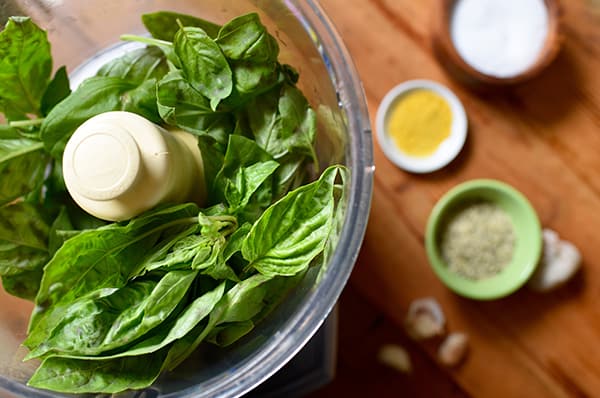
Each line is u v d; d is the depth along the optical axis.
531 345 0.64
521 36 0.66
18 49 0.43
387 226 0.66
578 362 0.64
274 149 0.43
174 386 0.43
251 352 0.42
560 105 0.65
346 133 0.42
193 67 0.41
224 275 0.39
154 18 0.45
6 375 0.42
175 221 0.41
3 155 0.44
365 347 0.65
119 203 0.39
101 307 0.39
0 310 0.48
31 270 0.45
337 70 0.42
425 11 0.65
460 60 0.62
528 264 0.62
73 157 0.39
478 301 0.65
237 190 0.40
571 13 0.66
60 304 0.40
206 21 0.45
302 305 0.41
